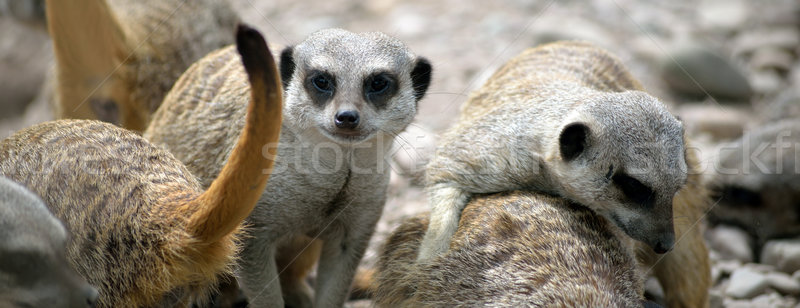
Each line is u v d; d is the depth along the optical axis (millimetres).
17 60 11055
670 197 4770
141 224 3764
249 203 3512
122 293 3826
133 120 7145
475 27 11148
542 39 10430
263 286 5000
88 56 6734
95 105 7008
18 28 11273
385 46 5289
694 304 5871
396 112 5121
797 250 6477
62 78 6953
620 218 4836
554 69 6129
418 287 4797
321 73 5008
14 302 3021
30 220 3078
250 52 3221
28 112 10453
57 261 3135
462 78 9477
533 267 4480
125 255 3775
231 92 5273
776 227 6867
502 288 4438
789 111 9023
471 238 4738
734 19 11742
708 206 6340
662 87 9828
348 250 5316
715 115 8789
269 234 5000
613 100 5074
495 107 5613
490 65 9414
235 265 4414
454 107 8539
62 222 3699
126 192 3854
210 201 3572
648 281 6289
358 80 5000
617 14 11703
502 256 4582
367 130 4898
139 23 7238
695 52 9727
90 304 3271
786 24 11547
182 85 5691
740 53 10883
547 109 5254
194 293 4141
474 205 5059
